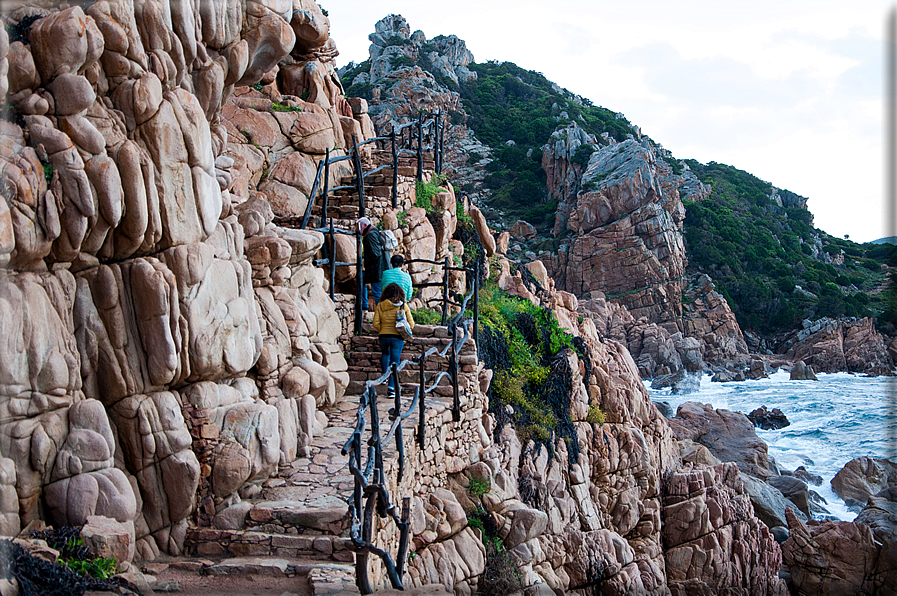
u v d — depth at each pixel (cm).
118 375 604
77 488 548
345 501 655
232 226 783
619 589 1402
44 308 552
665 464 1906
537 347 1549
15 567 466
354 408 938
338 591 545
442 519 903
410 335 937
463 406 1056
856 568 1711
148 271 609
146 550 607
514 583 984
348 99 1733
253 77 877
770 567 1786
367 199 1302
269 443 684
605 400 1733
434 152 1773
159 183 619
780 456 3300
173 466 621
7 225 512
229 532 623
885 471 2738
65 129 560
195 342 650
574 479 1480
